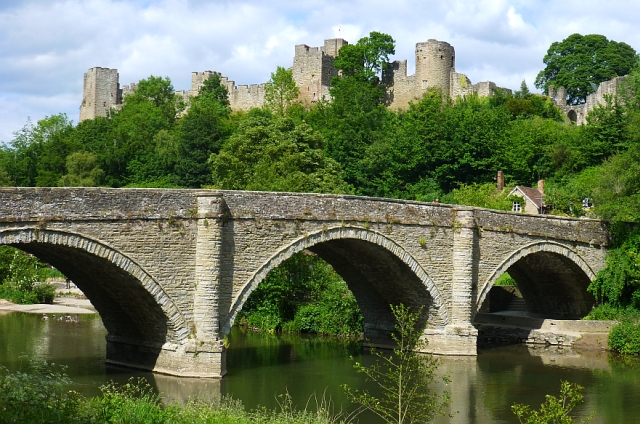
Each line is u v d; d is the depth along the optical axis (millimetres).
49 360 42500
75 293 81750
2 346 46938
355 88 118188
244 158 70938
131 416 24469
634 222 56469
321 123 110938
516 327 56250
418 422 32125
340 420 31938
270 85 128750
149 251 36406
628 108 97250
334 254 49000
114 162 108438
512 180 93812
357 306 56531
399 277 47750
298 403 34500
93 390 34594
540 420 23781
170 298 37156
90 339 50531
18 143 115688
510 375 42625
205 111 109625
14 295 73250
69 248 34688
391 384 38781
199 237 37719
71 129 122125
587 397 37562
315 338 55969
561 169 95125
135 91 141125
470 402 35938
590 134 95875
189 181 99938
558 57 132500
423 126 96812
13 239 32438
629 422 33031
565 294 60125
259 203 39688
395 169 95375
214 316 37875
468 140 94812
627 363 47125
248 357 46812
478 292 49188
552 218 53719
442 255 47750
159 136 107375
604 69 127750
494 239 50062
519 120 108500
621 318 53875
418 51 126125
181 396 34406
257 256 39562
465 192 82750
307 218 41281
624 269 54938
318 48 128875
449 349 47812
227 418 27422
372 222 44156
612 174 57344
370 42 129500
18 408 21266
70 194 34188
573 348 52719
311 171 71188
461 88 124562
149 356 39781
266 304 60375
